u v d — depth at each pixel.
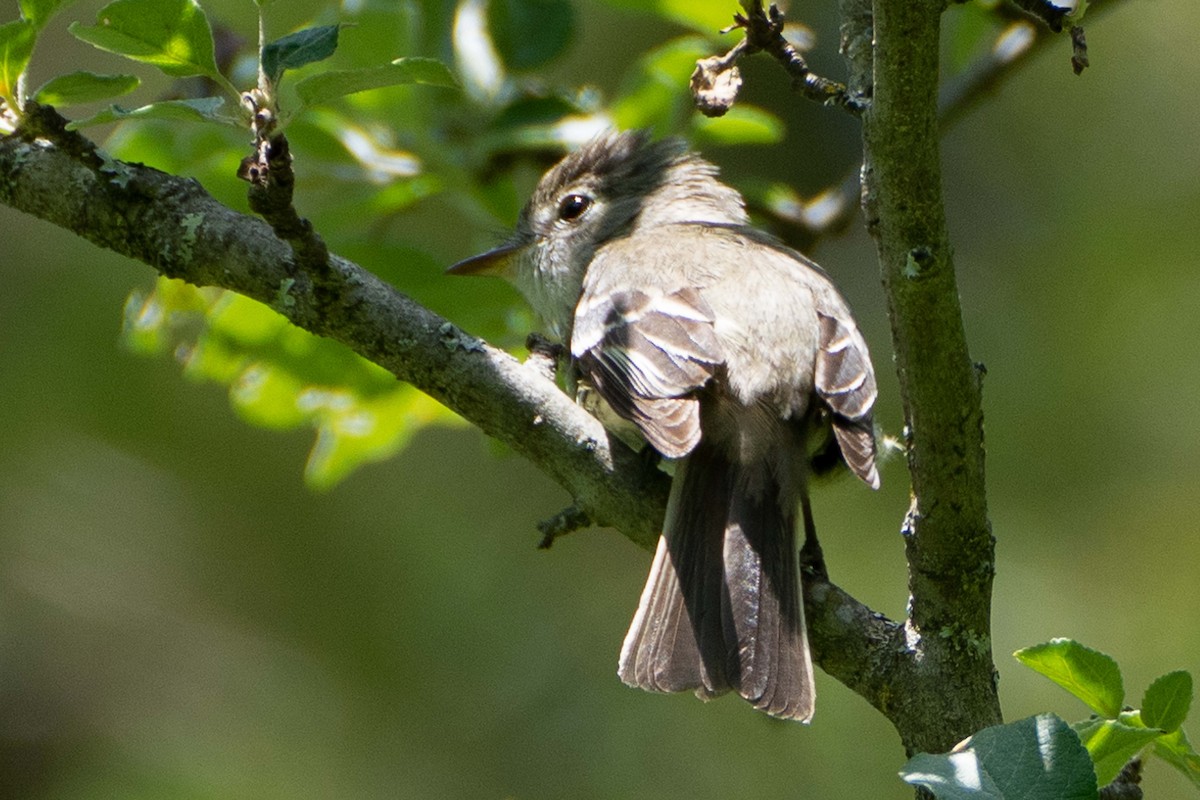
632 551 12.00
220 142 8.10
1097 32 13.00
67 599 11.84
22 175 6.29
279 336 8.76
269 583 11.91
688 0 8.55
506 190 9.06
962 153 12.95
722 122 9.20
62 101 5.69
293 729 11.56
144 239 6.22
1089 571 11.38
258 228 6.18
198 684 11.74
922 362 5.41
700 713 11.34
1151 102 12.85
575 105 9.10
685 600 6.38
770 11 5.38
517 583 11.82
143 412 11.88
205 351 8.84
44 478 11.73
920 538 5.65
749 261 7.64
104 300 11.84
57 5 5.46
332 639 11.75
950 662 5.72
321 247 5.88
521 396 6.27
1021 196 12.81
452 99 8.93
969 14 9.52
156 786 11.41
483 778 11.34
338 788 11.38
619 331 7.30
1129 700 10.84
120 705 11.77
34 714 11.70
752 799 10.95
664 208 9.10
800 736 11.06
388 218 9.03
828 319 7.30
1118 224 12.44
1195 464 11.55
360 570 11.88
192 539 11.95
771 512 6.69
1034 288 12.38
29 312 11.78
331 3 8.96
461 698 11.55
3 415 11.68
